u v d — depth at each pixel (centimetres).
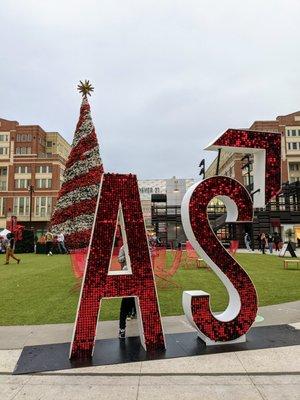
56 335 542
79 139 3120
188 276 1192
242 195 522
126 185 501
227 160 5662
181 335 534
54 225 3111
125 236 488
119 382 374
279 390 351
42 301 796
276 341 503
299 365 415
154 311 482
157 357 444
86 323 455
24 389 361
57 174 6362
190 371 400
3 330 569
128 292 477
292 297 826
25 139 6594
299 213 3462
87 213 2980
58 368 413
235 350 466
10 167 6419
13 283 1077
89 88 3216
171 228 3678
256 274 1260
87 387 363
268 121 5975
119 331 530
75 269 915
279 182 555
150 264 490
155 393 347
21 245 2988
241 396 339
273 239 3092
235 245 1480
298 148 5891
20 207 6288
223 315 522
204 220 509
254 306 510
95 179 3038
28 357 450
